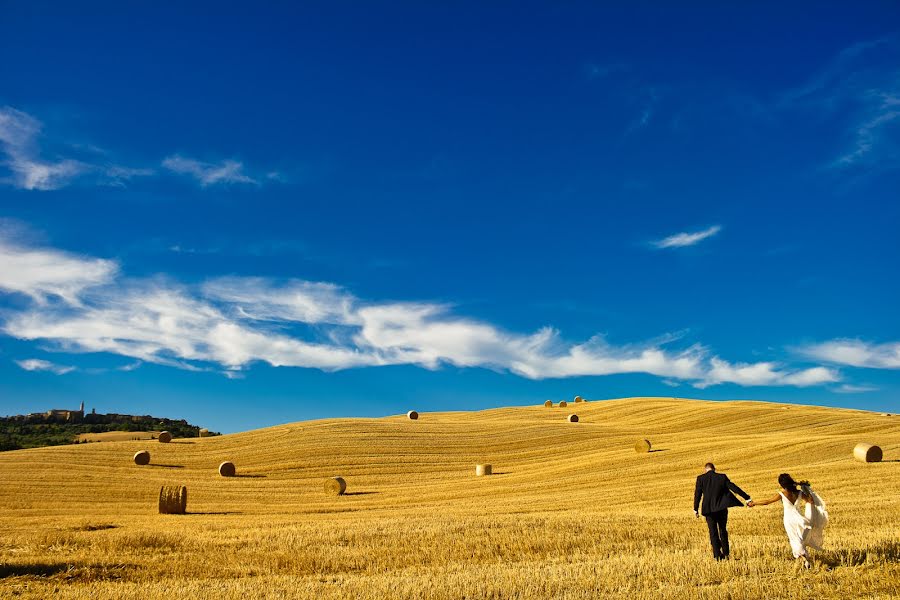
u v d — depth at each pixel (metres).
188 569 14.45
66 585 12.80
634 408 77.94
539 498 30.88
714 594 9.90
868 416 64.12
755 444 42.09
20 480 41.00
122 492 37.81
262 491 39.00
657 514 21.70
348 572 14.31
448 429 61.72
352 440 55.12
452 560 14.94
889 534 14.34
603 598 10.02
